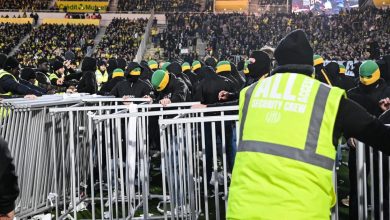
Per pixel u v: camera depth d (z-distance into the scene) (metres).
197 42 34.88
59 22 37.91
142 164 4.83
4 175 2.25
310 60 2.31
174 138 4.35
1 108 5.12
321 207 2.09
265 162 2.13
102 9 42.75
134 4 43.59
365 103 5.34
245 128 2.28
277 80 2.28
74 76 10.72
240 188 2.19
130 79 7.48
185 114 5.07
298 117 2.14
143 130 4.89
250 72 5.30
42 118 5.31
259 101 2.28
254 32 35.50
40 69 12.03
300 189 2.07
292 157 2.10
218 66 7.59
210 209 5.55
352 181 4.34
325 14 39.59
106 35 35.22
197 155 4.90
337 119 2.12
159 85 6.91
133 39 33.97
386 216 4.00
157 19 39.22
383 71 6.44
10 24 36.88
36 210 5.21
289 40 2.32
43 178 5.34
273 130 2.16
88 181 5.94
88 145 5.86
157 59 30.94
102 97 6.40
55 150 5.36
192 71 12.62
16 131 5.07
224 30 37.91
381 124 2.12
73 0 42.75
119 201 5.67
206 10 44.50
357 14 36.88
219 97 6.39
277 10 45.22
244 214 2.12
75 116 5.70
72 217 5.34
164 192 4.16
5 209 2.29
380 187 3.79
